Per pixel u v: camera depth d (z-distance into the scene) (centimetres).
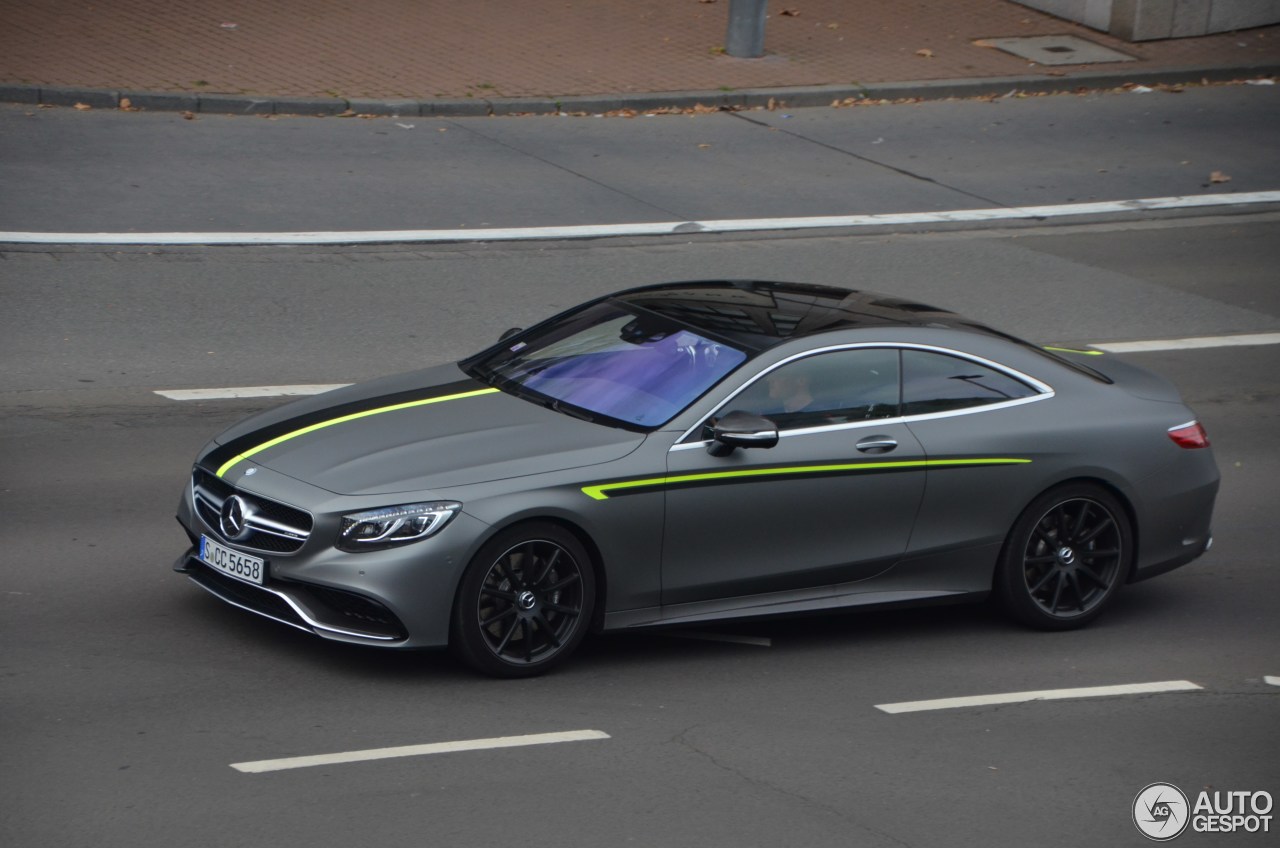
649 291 1791
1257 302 3125
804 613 1581
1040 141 4188
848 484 1569
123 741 1273
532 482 1427
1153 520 1730
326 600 1400
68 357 2375
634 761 1306
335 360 2448
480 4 4944
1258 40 5316
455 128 3900
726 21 5016
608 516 1458
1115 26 5234
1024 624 1709
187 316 2594
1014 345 1725
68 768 1218
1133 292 3133
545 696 1430
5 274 2697
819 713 1447
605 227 3259
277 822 1154
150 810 1159
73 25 4328
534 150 3781
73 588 1598
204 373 2355
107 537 1750
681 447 1501
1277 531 2077
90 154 3422
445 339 2575
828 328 1634
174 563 1623
